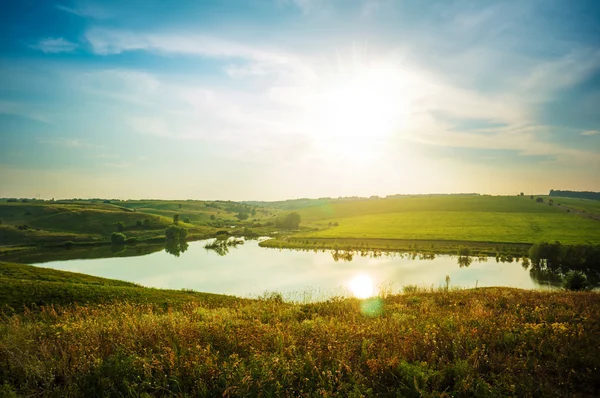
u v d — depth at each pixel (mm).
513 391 6453
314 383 7105
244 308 16922
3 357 8289
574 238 141875
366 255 127625
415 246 134375
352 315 14125
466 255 120562
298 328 10953
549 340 9164
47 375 7410
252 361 7641
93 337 9664
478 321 11422
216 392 6871
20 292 26688
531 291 23266
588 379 7102
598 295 19750
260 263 115500
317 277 90250
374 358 8039
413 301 19719
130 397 6695
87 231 190000
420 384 7000
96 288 30156
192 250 149875
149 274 98375
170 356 7945
